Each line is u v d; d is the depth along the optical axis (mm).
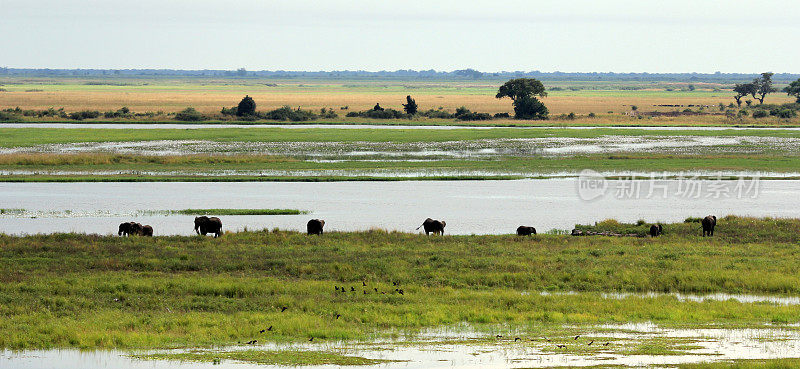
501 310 68250
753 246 99750
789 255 93688
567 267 86000
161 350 55656
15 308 66125
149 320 63188
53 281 76312
